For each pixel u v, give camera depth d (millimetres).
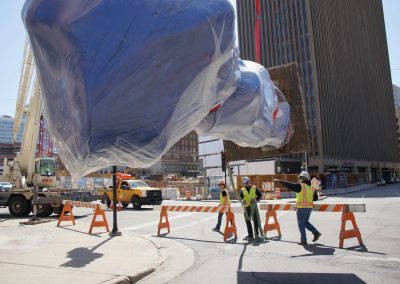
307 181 9180
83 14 3697
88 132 3797
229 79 4664
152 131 3896
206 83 4176
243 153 7844
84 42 3678
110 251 8266
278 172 48344
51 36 3836
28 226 13109
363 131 96625
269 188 34719
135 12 3705
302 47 79875
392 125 119312
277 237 10359
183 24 3730
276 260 7418
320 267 6727
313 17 80562
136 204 22844
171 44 3736
